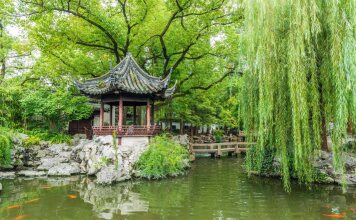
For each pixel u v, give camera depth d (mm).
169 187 12086
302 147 9727
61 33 17641
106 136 15125
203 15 17953
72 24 18641
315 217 8102
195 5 17797
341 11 8742
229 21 18328
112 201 9984
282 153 9961
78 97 21188
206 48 19922
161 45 20156
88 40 18859
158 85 15289
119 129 14875
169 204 9570
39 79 24281
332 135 9125
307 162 10188
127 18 19078
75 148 16734
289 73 9141
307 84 9539
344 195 10258
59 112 22297
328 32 9352
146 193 11094
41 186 12203
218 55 20016
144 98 15992
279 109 10008
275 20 9773
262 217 8172
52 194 10906
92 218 8242
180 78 21094
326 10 9289
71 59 19234
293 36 9172
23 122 23281
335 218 7996
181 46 19734
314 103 9336
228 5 17484
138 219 8148
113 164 13664
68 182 13000
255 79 11102
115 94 15445
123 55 21047
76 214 8609
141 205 9500
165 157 14422
